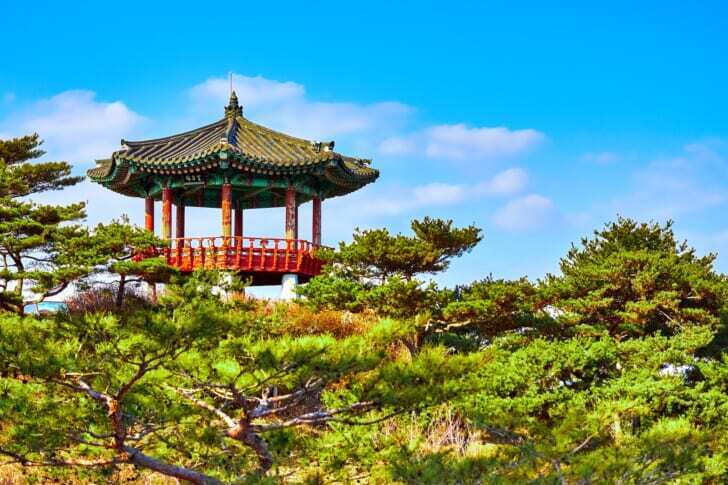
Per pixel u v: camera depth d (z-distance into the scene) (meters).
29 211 25.73
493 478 11.39
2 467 15.22
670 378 21.95
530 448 12.11
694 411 20.41
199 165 29.59
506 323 26.84
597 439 13.94
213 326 9.79
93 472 14.53
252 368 10.55
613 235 34.28
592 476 11.77
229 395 11.64
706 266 30.95
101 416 12.33
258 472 12.34
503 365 20.98
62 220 26.41
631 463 11.97
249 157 29.42
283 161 30.03
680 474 12.77
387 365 10.91
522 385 20.09
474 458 11.94
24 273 23.36
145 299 27.27
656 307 28.11
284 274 30.55
